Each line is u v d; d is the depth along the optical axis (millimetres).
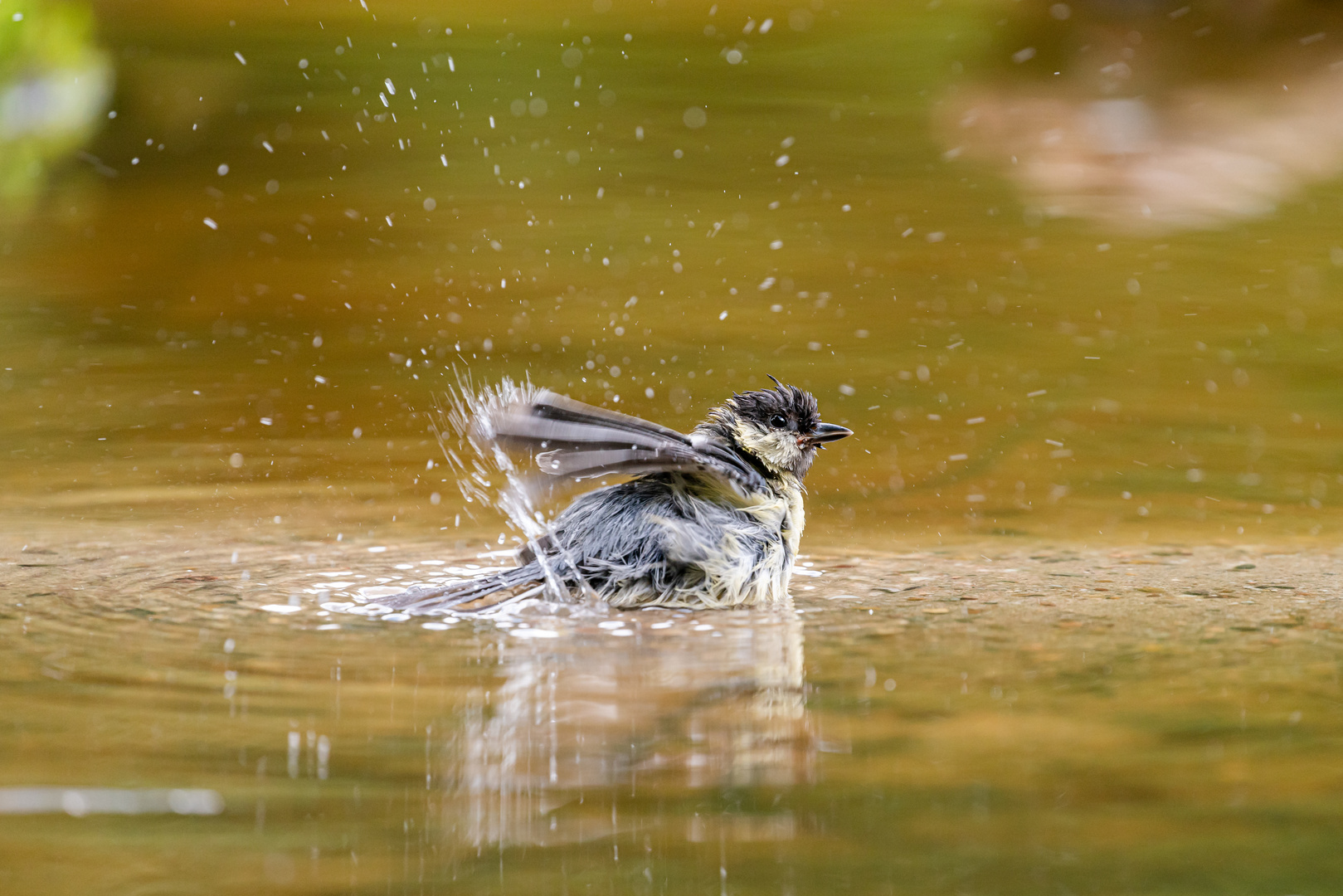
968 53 32594
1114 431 13469
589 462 8047
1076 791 5418
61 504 10859
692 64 32469
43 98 27062
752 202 22844
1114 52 31672
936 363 15672
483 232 21062
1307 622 8047
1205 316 17609
